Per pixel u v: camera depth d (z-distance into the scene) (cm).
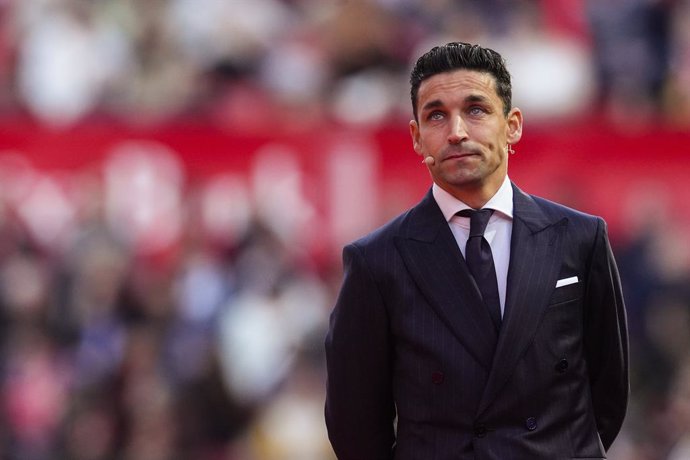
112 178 3000
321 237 2959
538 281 934
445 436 930
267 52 3500
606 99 3469
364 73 3475
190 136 2989
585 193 2944
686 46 3522
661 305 2944
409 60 3506
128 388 2911
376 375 974
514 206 965
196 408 2898
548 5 3559
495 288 945
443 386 930
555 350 928
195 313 2981
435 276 950
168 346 2966
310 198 2959
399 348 956
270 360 2936
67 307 3003
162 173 2992
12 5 3606
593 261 952
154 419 2881
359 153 2936
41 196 3006
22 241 3009
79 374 2950
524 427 923
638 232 2941
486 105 941
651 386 2895
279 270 2973
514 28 3544
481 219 955
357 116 3366
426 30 3534
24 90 3488
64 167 2998
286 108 3406
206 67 3469
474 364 928
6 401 2941
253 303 2966
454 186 956
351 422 985
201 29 3531
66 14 3584
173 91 3431
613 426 991
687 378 2881
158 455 2866
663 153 2939
